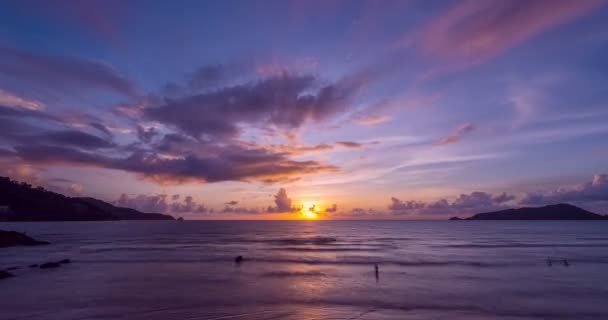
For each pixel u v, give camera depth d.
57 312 21.66
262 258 48.84
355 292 27.28
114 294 26.22
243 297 25.50
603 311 22.33
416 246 70.31
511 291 27.70
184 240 86.69
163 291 27.33
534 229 161.50
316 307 22.88
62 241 80.50
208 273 36.00
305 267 40.47
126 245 70.44
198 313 21.41
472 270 38.41
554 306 23.38
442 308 22.75
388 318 20.52
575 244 74.00
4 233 67.81
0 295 25.86
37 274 34.84
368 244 76.06
